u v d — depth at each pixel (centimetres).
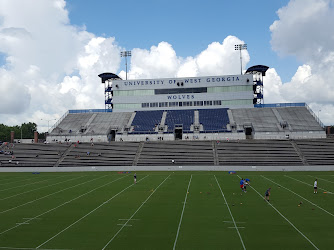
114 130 9938
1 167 7475
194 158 7700
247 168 6931
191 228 2606
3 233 2527
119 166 7306
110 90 11500
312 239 2303
